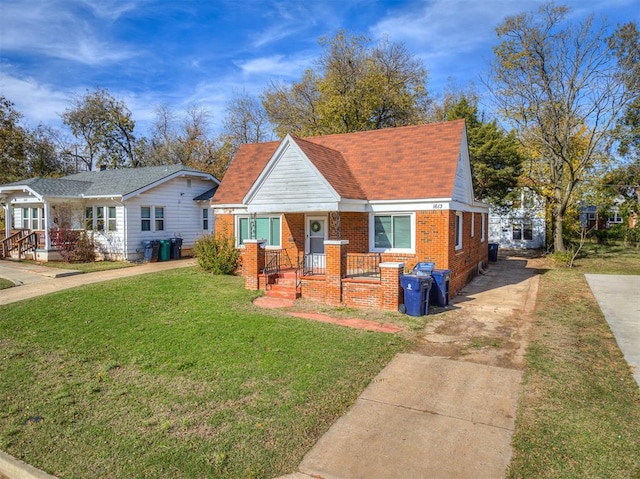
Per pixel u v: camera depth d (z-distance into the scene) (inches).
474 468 175.0
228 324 384.2
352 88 1321.4
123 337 353.4
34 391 257.6
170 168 956.0
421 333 370.6
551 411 222.4
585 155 956.0
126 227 826.2
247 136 1760.6
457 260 583.2
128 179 922.1
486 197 1171.3
